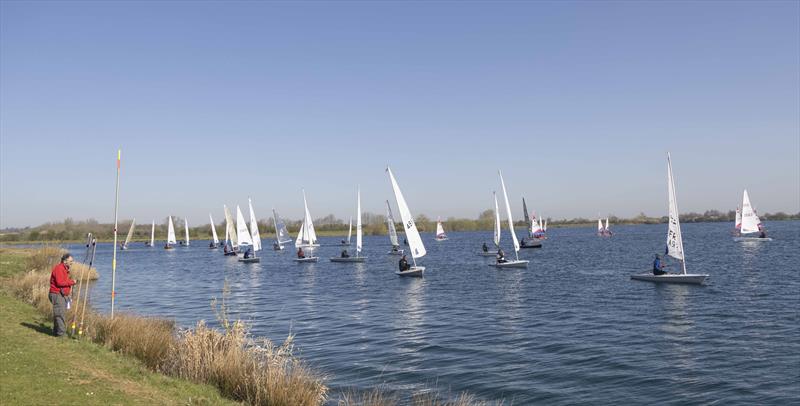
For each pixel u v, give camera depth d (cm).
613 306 2819
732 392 1383
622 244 9731
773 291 3200
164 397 1062
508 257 7012
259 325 2473
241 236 8362
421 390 1426
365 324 2459
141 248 13262
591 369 1614
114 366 1270
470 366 1670
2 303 2131
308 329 2355
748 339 1970
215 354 1281
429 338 2108
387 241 14262
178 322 2598
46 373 1123
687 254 6638
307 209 7800
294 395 1087
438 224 13100
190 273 5753
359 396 1356
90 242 1722
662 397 1352
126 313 2222
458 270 5275
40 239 13500
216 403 1070
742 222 8625
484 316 2606
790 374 1525
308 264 6612
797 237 9619
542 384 1472
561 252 7750
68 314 1852
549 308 2798
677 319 2403
